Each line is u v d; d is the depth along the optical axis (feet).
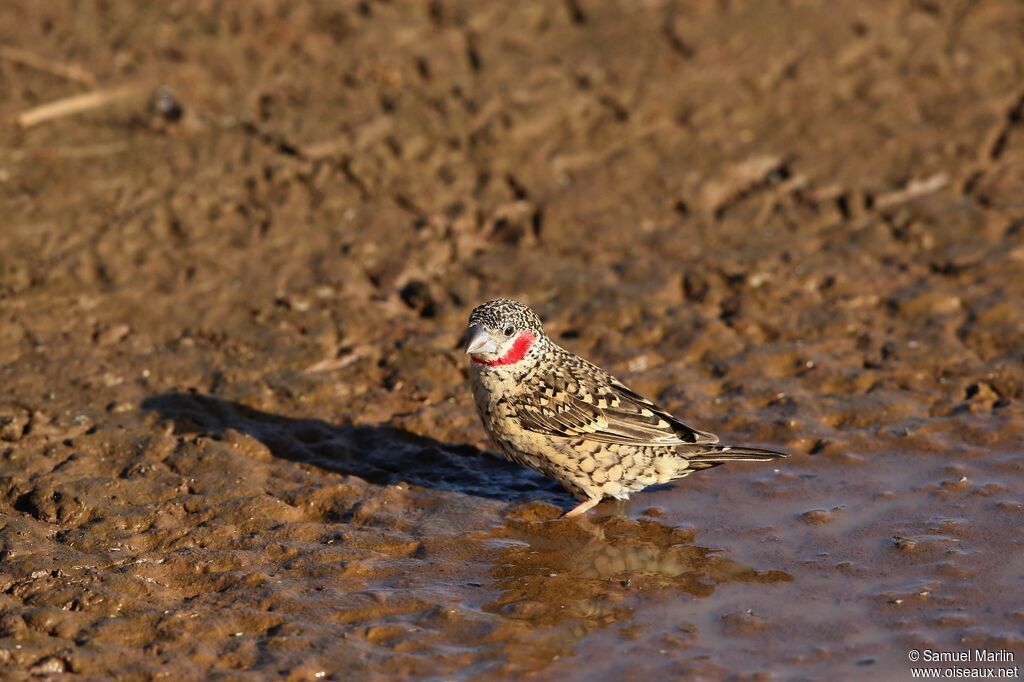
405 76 76.07
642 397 46.39
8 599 39.11
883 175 68.80
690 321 58.44
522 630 38.73
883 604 40.11
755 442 49.93
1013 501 45.47
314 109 72.79
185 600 39.93
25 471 46.55
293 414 51.80
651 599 40.55
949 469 47.70
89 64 74.18
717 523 45.03
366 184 67.62
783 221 66.08
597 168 69.92
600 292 60.64
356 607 39.65
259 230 63.98
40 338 55.83
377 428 50.98
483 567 42.24
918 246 63.72
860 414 51.37
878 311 58.95
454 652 37.63
